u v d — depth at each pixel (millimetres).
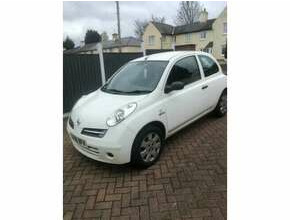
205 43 33938
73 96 6516
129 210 2582
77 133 3199
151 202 2676
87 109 3318
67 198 2822
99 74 7016
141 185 2982
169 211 2527
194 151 3779
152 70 3730
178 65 3867
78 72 6543
